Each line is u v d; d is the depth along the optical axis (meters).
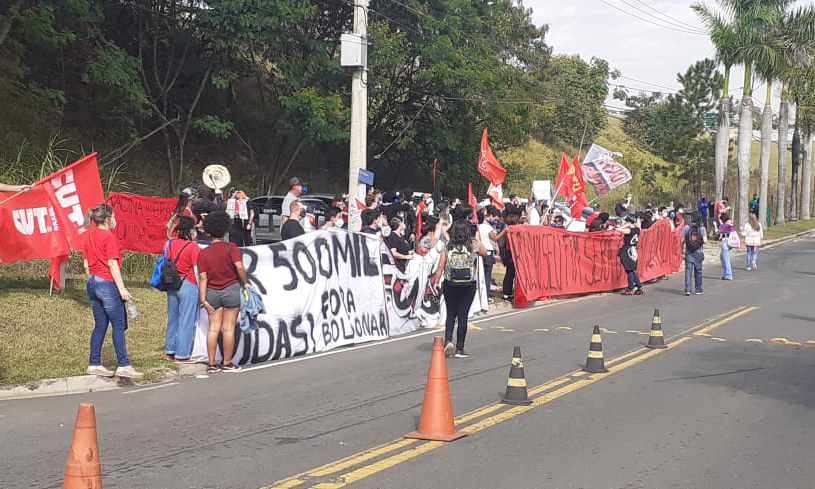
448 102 39.59
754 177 72.44
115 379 9.66
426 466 6.30
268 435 7.27
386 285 13.92
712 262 30.52
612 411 8.20
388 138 40.06
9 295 12.71
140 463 6.37
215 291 10.41
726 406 8.45
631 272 20.39
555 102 68.62
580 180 22.22
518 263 17.58
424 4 36.97
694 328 14.30
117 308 9.64
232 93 34.09
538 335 13.55
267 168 35.22
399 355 11.83
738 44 41.12
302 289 12.05
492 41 46.50
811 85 54.00
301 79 30.81
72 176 12.23
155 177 28.78
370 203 17.45
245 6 27.98
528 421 7.77
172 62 30.56
